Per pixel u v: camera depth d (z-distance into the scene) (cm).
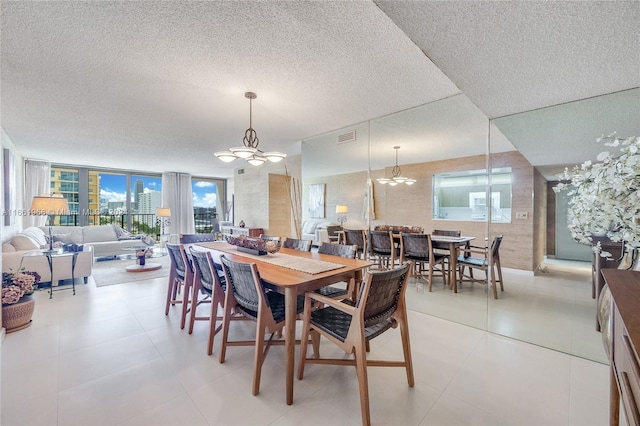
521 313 272
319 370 195
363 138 379
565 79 188
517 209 275
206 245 338
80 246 432
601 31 137
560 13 126
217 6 155
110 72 230
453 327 267
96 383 176
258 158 321
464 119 304
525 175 269
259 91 266
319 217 441
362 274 223
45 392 167
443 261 323
